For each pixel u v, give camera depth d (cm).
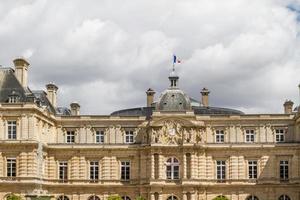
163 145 12438
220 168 12662
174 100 12775
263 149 12606
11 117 12012
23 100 12262
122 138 13238
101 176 12775
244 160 12638
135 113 15138
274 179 12500
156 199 12306
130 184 12669
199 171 12488
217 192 12544
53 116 13188
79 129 13325
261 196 12481
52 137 13175
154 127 12562
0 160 11925
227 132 13125
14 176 11900
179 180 12344
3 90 12419
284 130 13075
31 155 11925
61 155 12850
